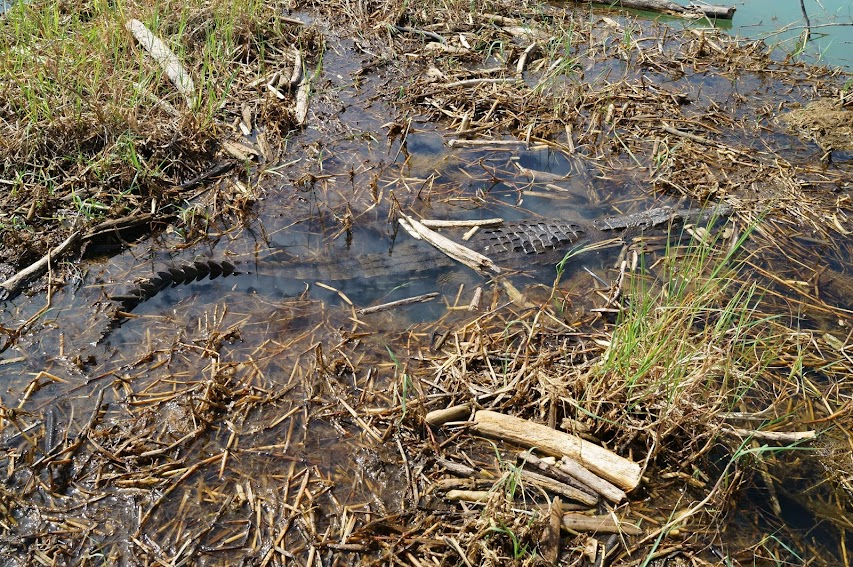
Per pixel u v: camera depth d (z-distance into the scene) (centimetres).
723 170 466
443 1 605
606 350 353
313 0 615
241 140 467
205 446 329
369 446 329
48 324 366
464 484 317
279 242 413
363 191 447
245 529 307
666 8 642
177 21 532
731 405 339
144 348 360
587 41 591
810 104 521
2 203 402
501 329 375
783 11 650
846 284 399
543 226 423
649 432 327
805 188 457
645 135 495
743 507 317
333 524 308
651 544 306
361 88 527
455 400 341
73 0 536
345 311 381
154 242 408
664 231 428
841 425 340
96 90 445
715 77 557
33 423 332
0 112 436
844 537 311
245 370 353
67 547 301
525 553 298
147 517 309
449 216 435
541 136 494
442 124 500
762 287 396
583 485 316
